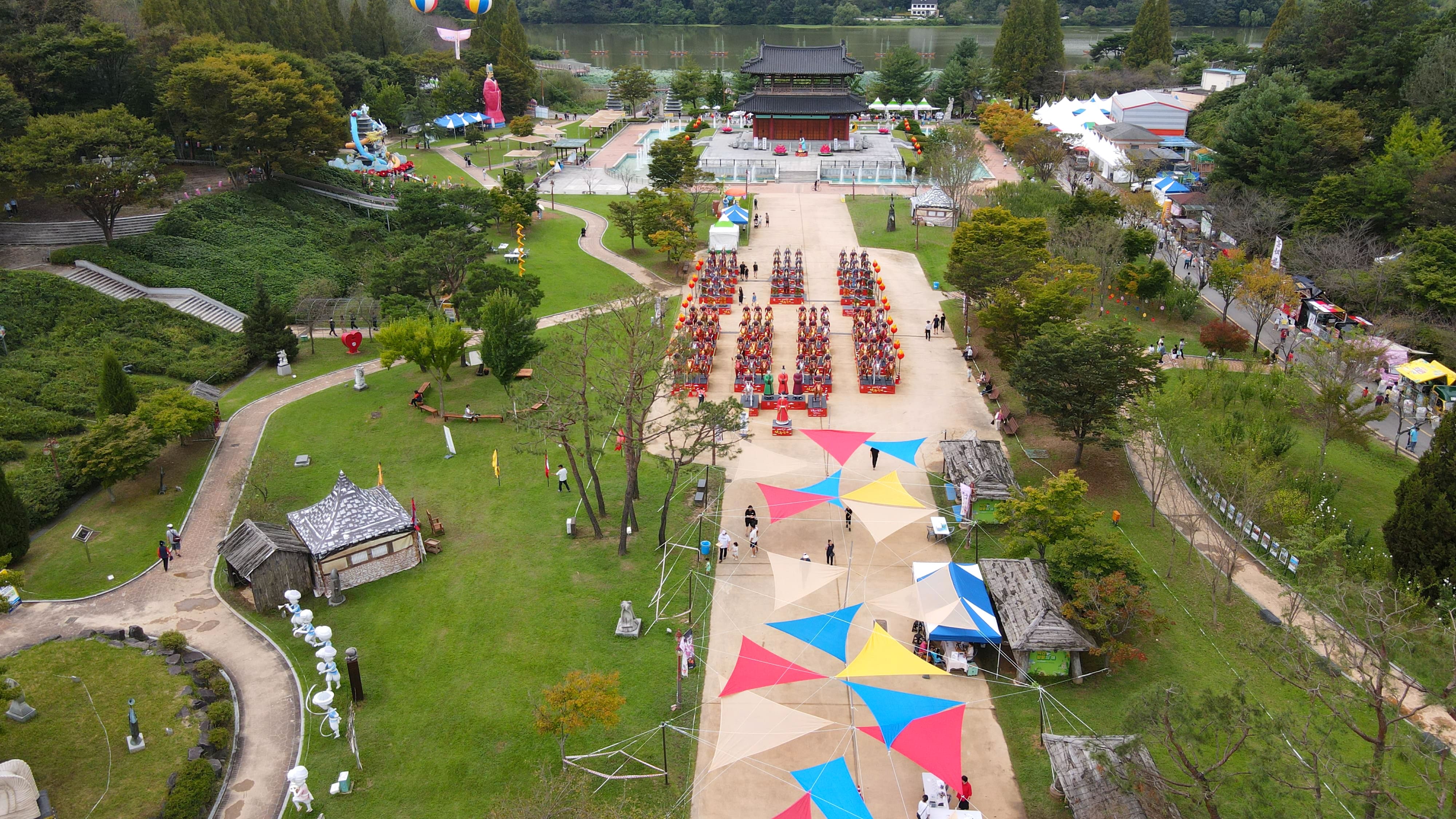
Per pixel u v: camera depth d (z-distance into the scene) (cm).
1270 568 5862
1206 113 17575
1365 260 10400
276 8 18800
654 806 4162
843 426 7800
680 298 10819
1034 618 4928
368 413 8050
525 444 7425
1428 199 10650
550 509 6631
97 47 12356
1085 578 5084
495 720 4656
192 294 9931
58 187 9712
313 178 13850
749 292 11075
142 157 10262
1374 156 12300
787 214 14275
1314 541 5603
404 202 12162
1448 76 13012
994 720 4678
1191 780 4125
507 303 7775
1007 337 8488
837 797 4000
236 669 5022
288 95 12744
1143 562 5938
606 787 4275
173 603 5578
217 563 5984
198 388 7975
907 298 10856
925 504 6656
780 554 6091
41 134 9931
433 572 5900
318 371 8975
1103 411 6756
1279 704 4675
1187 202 13638
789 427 7625
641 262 12162
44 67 11950
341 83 19062
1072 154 17288
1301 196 12381
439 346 7812
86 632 5262
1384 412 6881
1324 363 7712
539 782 4191
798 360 8725
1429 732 4312
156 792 4131
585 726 4106
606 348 8206
